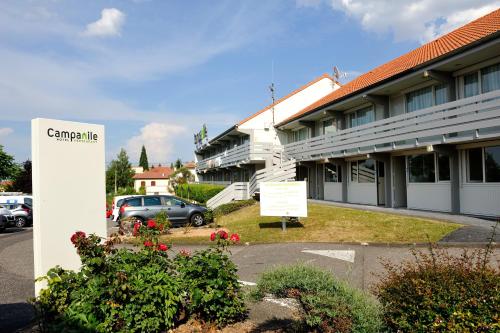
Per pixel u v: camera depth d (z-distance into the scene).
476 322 3.04
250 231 13.91
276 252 10.43
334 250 10.26
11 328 5.26
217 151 45.91
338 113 21.55
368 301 3.98
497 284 3.18
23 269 9.45
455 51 12.18
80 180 6.33
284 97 31.73
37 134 5.83
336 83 32.94
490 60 12.30
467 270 3.46
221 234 5.19
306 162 24.84
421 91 15.62
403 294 3.47
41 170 5.84
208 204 26.73
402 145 15.12
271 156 27.16
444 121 12.96
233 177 39.16
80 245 4.54
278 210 13.25
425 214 13.73
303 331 4.28
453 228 10.90
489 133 11.43
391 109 17.53
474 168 13.25
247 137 33.41
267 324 4.82
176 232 15.12
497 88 12.20
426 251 9.16
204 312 4.81
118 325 4.23
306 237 12.34
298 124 26.73
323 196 24.59
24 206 23.66
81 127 6.37
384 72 19.67
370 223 12.86
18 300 6.67
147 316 4.40
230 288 4.84
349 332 3.72
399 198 17.39
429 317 3.20
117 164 74.25
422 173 15.93
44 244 5.82
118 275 4.27
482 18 16.55
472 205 13.27
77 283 4.42
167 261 5.12
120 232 6.53
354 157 20.16
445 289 3.25
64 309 4.34
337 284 4.22
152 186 82.88
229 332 4.61
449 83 13.79
